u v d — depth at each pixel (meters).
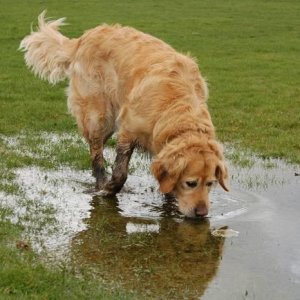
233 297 7.19
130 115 10.12
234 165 12.30
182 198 9.34
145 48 10.56
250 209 10.09
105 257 8.17
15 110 16.16
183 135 9.27
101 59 10.99
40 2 40.59
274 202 10.41
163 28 31.81
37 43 12.01
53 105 16.89
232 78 21.16
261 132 14.71
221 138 14.19
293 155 12.95
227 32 31.52
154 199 10.55
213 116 16.08
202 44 28.06
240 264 8.11
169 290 7.30
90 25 31.58
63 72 11.89
